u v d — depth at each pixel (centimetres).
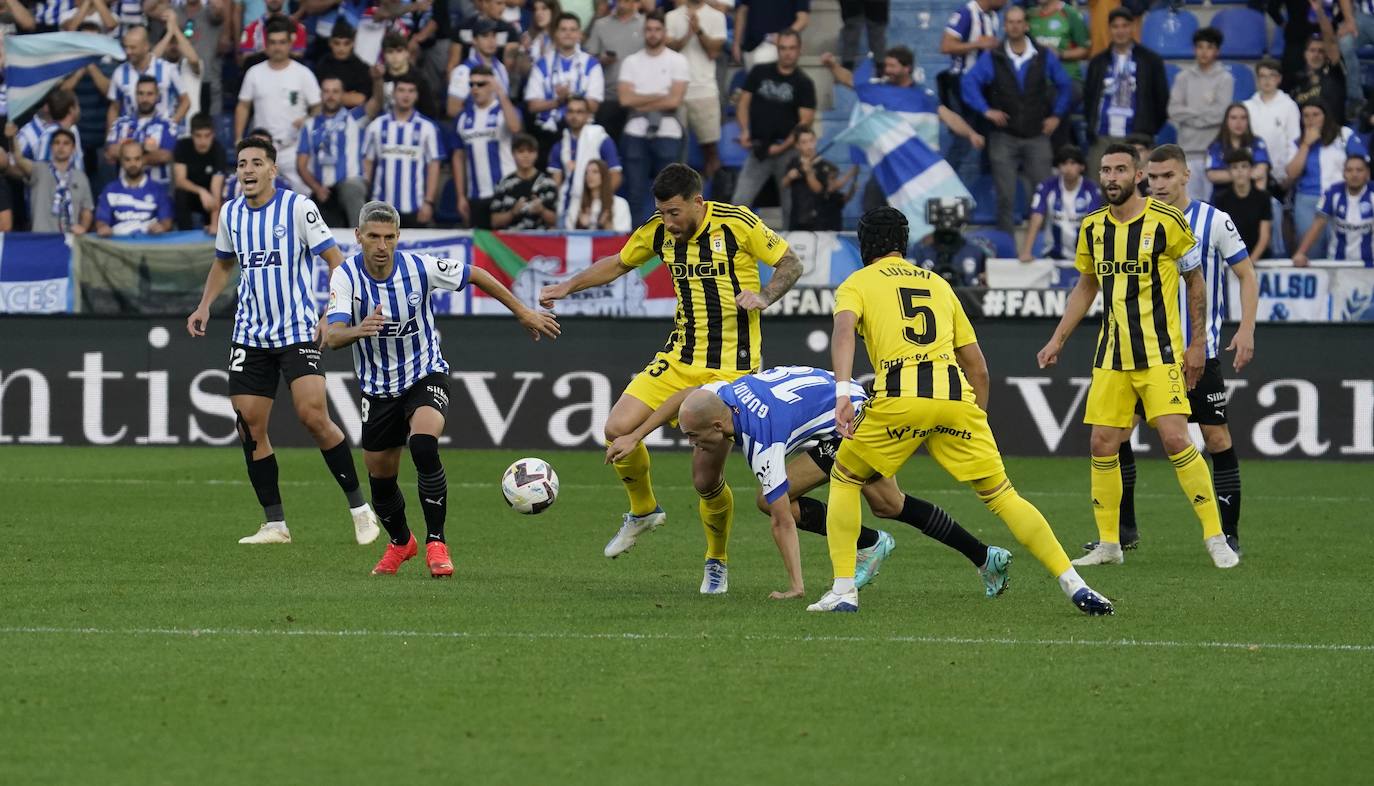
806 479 2905
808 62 6719
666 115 6184
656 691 2097
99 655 2292
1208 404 3522
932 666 2256
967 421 2617
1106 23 6550
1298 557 3484
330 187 5947
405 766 1758
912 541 3678
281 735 1877
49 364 5569
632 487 3206
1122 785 1717
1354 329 5309
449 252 5562
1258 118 6025
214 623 2545
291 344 3491
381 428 3098
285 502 4312
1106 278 3316
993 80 6088
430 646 2370
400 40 6034
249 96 6116
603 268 3195
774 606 2748
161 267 5641
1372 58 6425
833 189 5984
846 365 2561
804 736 1888
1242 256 3491
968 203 5834
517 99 6316
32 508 4106
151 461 5188
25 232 5697
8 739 1850
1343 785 1722
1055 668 2253
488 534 3772
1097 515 3388
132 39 6228
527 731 1902
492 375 5506
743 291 3083
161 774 1723
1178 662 2302
